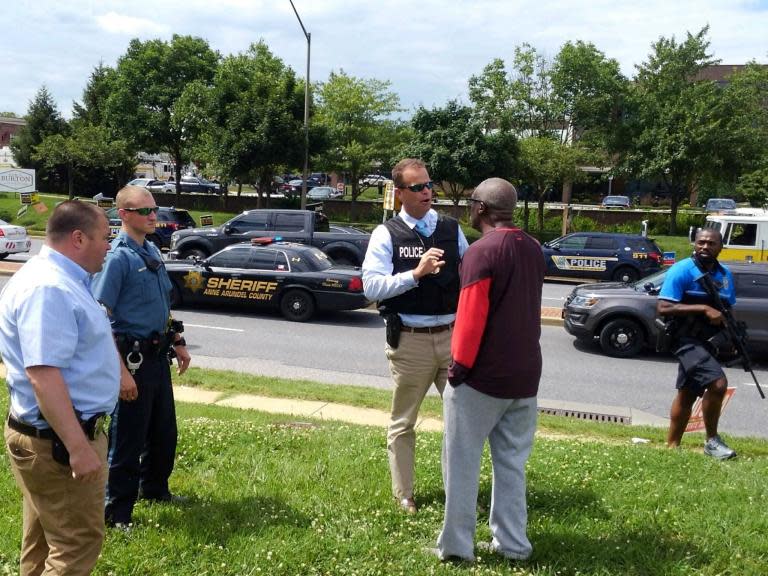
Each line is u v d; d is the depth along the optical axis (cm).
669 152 3444
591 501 425
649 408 880
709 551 358
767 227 1820
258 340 1212
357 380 962
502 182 347
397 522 393
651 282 1208
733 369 1115
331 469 475
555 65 3788
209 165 3684
